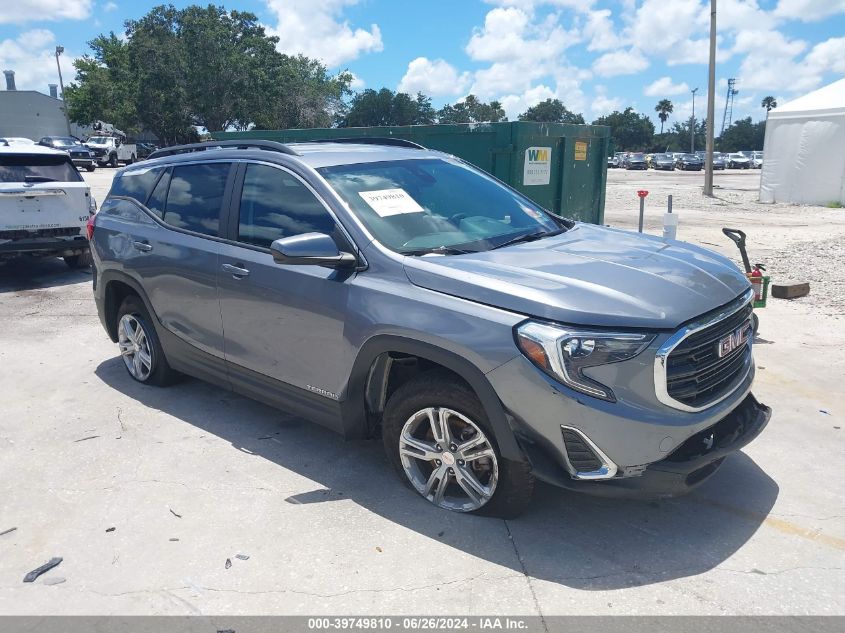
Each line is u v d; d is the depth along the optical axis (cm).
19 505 380
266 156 440
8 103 6481
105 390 552
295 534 346
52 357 638
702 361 320
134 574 318
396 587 304
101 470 418
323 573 315
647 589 299
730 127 11431
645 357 298
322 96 6175
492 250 377
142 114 5131
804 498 372
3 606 298
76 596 304
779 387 530
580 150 989
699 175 4788
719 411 324
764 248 1209
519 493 335
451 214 415
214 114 5191
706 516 356
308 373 399
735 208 2086
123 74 5269
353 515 362
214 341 461
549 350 299
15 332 721
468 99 10638
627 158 6388
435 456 357
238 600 298
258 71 5150
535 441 312
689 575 309
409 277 350
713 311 324
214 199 465
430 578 310
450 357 325
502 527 346
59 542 344
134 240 518
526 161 886
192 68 5038
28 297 884
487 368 314
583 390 298
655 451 302
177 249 477
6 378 583
